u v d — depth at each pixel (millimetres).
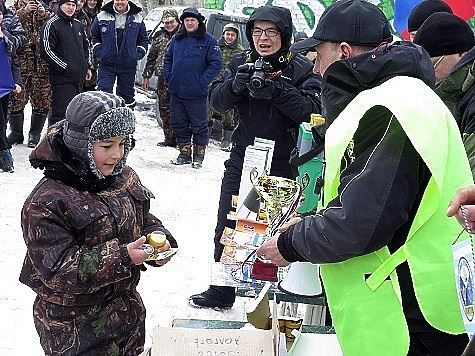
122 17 9719
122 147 2338
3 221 5598
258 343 1890
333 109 2020
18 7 8359
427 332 1828
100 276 2211
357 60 1950
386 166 1760
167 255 2326
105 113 2246
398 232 1832
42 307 2324
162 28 9758
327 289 1914
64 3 7922
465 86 2801
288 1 13391
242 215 2818
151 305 4316
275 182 2547
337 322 1889
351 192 1771
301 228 1888
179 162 8297
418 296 1767
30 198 2273
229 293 4277
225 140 9430
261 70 3594
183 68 7992
